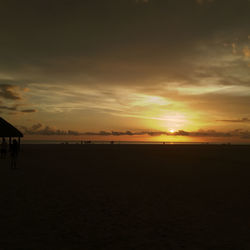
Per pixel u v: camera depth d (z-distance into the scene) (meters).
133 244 4.31
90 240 4.45
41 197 7.73
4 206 6.64
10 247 4.10
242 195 8.52
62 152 31.80
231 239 4.61
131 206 6.88
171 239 4.57
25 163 17.97
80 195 8.12
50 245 4.20
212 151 39.22
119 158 23.75
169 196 8.24
